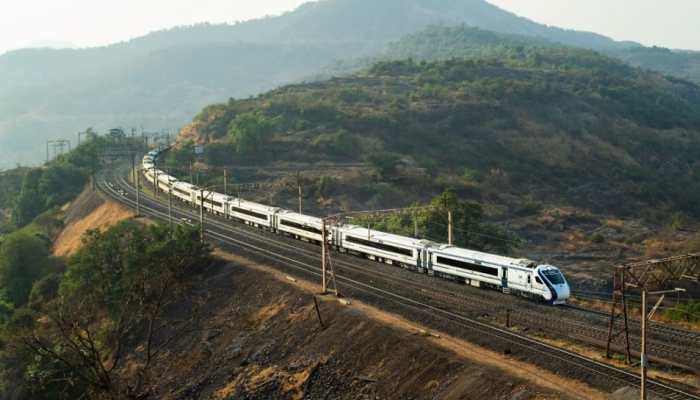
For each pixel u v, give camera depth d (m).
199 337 65.44
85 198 141.00
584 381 41.53
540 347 47.62
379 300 61.66
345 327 55.53
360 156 190.25
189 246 78.88
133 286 68.88
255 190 147.12
